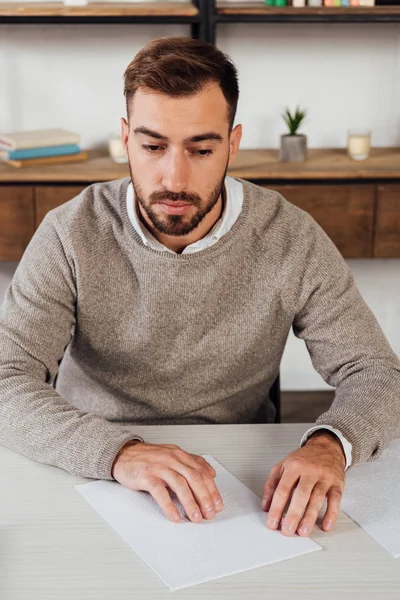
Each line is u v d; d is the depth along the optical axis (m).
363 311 1.46
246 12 2.35
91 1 2.53
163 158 1.25
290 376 2.93
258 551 0.98
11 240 2.37
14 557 0.96
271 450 1.24
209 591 0.90
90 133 2.67
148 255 1.40
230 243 1.42
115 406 1.50
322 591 0.90
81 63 2.60
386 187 2.38
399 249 2.42
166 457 1.12
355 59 2.63
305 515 1.04
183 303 1.42
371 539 1.01
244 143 2.70
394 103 2.68
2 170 2.37
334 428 1.21
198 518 1.04
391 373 1.35
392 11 2.38
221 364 1.47
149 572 0.94
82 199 1.47
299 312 1.48
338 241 2.41
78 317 1.45
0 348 1.34
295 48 2.61
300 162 2.48
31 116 2.64
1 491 1.11
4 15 2.32
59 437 1.18
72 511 1.06
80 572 0.93
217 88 1.24
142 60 1.24
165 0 2.56
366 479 1.16
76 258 1.41
